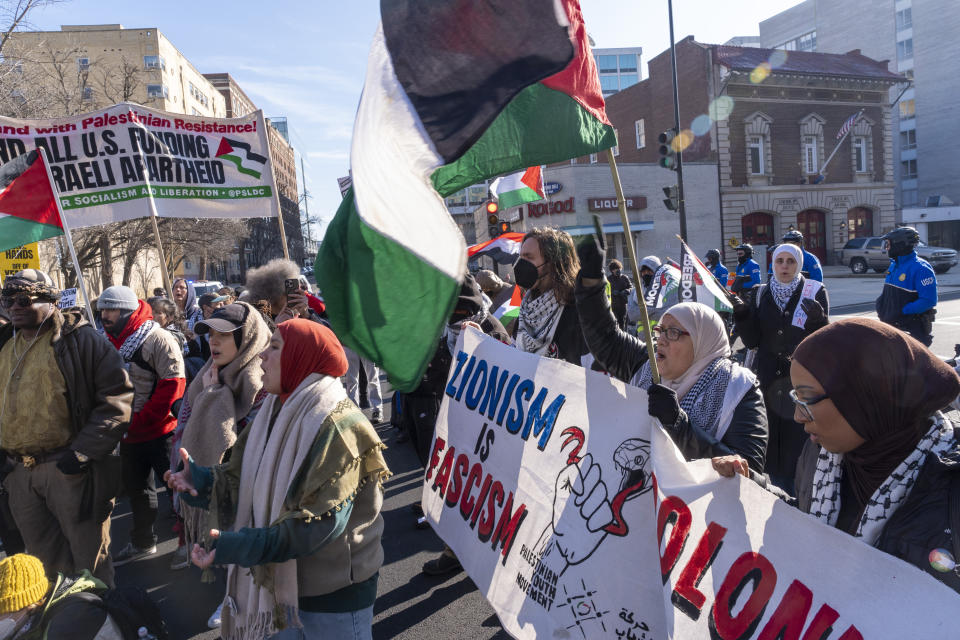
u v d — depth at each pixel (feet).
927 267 19.47
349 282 6.11
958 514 3.92
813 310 13.43
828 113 108.99
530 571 7.29
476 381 9.25
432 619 11.05
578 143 6.41
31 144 18.60
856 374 4.26
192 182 19.67
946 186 172.04
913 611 3.90
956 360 9.87
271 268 15.57
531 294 10.64
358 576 7.10
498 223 33.50
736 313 14.56
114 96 100.68
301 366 7.12
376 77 5.87
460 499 9.04
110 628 7.51
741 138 104.22
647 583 6.11
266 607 6.76
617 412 6.82
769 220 108.06
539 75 6.11
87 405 10.75
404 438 21.79
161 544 14.88
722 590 5.10
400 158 5.75
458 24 6.03
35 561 7.81
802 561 4.60
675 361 7.20
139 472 13.75
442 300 5.59
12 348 11.02
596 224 8.00
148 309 14.42
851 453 4.52
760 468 6.63
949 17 166.20
